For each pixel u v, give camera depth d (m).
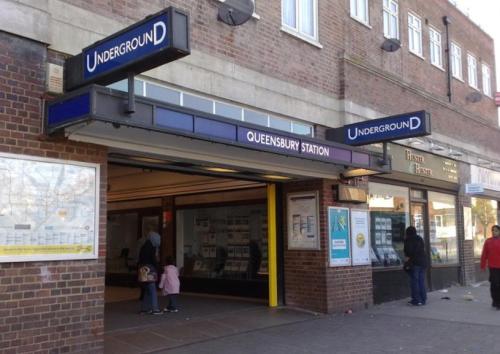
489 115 20.36
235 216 13.09
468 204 17.39
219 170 9.91
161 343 8.24
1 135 6.33
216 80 9.16
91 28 7.42
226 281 12.99
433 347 8.09
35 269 6.50
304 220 11.36
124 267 15.80
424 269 12.64
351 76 12.26
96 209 7.13
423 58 15.84
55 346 6.58
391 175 13.34
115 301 12.48
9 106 6.43
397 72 14.40
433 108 15.70
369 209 12.70
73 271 6.85
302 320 10.28
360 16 13.30
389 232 13.42
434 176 15.33
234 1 9.38
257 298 12.38
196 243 13.81
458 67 18.22
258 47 10.08
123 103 6.38
